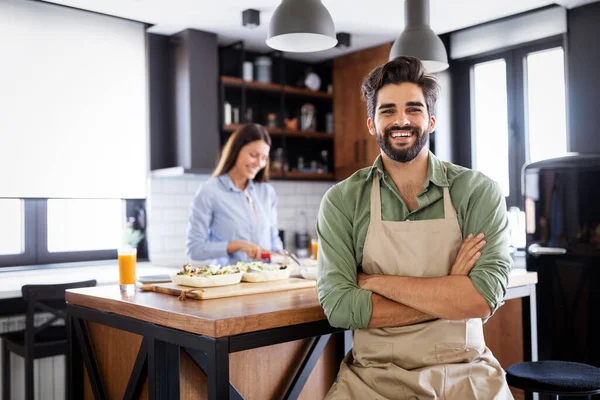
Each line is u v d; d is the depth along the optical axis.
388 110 1.71
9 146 3.63
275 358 2.06
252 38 4.52
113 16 4.04
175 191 4.42
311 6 2.63
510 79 4.29
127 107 4.16
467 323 1.71
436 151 4.46
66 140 3.86
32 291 3.03
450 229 1.70
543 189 3.24
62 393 3.45
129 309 1.97
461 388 1.67
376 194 1.78
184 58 4.23
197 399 1.94
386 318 1.66
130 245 4.26
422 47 2.99
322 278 1.76
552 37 3.94
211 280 2.22
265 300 2.00
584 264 3.10
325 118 5.36
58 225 4.04
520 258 3.91
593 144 3.75
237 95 4.88
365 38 4.52
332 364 2.30
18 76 3.67
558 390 1.88
